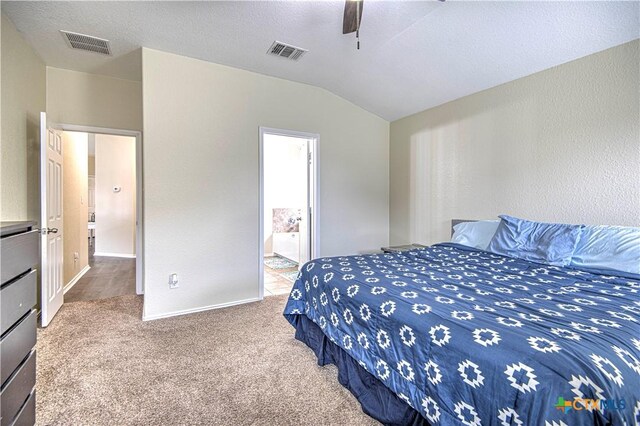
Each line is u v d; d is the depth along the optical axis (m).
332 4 2.22
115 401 1.64
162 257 2.87
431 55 2.80
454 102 3.45
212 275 3.11
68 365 1.99
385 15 2.33
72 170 4.12
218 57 2.97
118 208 6.14
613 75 2.22
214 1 2.17
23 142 2.54
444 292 1.52
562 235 2.17
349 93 3.80
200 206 3.04
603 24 2.08
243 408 1.60
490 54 2.61
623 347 0.92
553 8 2.05
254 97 3.32
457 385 1.04
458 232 3.08
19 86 2.47
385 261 2.32
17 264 1.28
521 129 2.80
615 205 2.22
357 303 1.62
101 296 3.51
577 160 2.42
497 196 3.01
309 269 2.27
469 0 2.12
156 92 2.82
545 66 2.59
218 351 2.20
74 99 3.25
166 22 2.40
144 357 2.11
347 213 4.05
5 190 2.22
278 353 2.18
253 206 3.33
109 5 2.18
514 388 0.87
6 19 2.24
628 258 1.82
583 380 0.80
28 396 1.35
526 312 1.23
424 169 3.84
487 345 1.00
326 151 3.85
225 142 3.16
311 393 1.72
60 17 2.30
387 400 1.44
